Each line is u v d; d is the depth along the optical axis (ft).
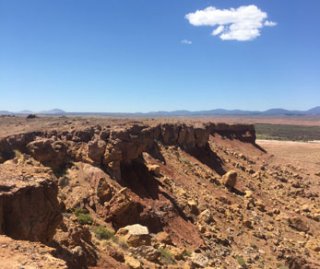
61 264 43.60
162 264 83.92
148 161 144.36
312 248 132.87
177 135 183.42
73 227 68.64
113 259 73.82
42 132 121.90
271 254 119.44
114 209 96.58
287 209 169.07
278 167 248.93
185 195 133.59
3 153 106.42
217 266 97.55
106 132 122.62
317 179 247.09
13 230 51.96
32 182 56.18
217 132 261.24
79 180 107.24
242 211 146.51
